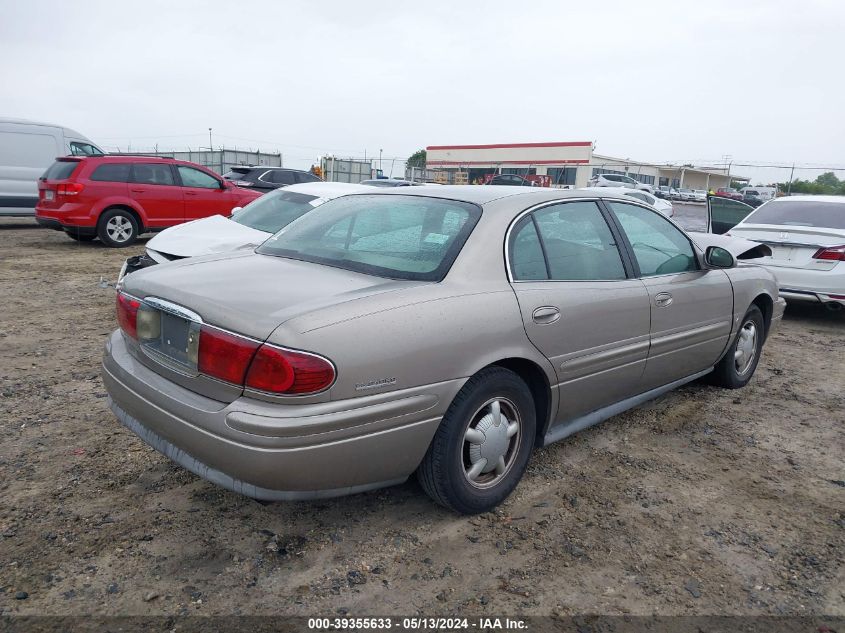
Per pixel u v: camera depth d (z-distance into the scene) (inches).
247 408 97.4
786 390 207.8
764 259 304.3
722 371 196.5
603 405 151.1
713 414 183.5
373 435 103.3
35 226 626.5
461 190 142.4
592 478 142.7
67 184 453.1
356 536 117.4
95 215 460.1
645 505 132.3
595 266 143.0
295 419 95.9
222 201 512.1
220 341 100.8
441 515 125.0
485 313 116.1
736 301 185.5
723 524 126.6
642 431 169.8
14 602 96.9
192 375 106.3
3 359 205.2
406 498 130.8
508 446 126.9
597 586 106.6
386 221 135.0
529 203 135.1
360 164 1439.5
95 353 215.5
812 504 135.6
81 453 143.7
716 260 174.6
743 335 199.3
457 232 124.9
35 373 193.3
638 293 148.4
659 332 156.3
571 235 140.7
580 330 133.8
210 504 125.6
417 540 116.9
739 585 108.3
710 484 142.5
